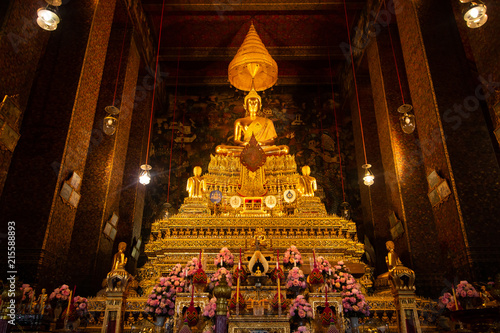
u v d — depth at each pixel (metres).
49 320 4.48
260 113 12.79
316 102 12.99
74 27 6.71
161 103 12.55
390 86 9.19
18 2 4.89
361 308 4.72
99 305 5.67
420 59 7.12
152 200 11.35
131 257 9.47
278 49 12.76
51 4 4.40
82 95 6.34
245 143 10.12
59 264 5.61
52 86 6.20
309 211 7.82
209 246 6.98
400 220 7.94
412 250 7.47
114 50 9.49
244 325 3.78
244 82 10.98
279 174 9.77
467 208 5.82
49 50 6.48
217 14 11.38
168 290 4.95
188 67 13.12
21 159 5.65
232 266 5.52
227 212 8.50
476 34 6.18
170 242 7.03
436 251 7.40
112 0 7.89
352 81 11.98
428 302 5.86
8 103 4.60
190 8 10.98
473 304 4.93
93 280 7.21
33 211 5.36
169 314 4.88
